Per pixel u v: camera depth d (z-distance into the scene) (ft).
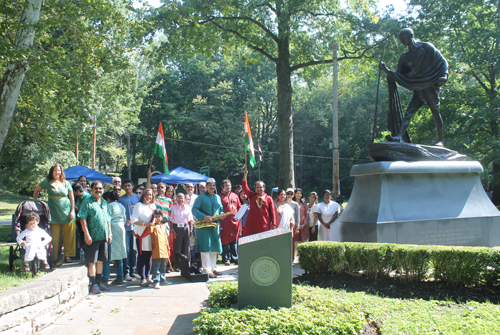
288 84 68.80
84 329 15.84
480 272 19.02
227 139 150.20
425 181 27.27
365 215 26.35
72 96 44.42
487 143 75.10
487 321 14.78
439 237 26.09
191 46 70.44
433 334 13.70
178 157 167.53
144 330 15.70
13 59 31.32
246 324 13.98
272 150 181.47
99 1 42.09
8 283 16.83
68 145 92.22
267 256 16.43
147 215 23.90
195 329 14.26
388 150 27.48
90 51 43.80
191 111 165.37
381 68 30.35
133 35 52.06
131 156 173.06
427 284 19.71
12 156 81.41
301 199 34.06
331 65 80.74
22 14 34.65
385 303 17.40
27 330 14.78
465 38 77.97
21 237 20.02
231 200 31.40
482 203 28.12
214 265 27.22
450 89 82.74
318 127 180.75
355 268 21.52
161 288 22.93
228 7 55.47
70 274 18.70
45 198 83.61
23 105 47.47
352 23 66.33
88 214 21.57
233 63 166.09
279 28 66.03
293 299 17.40
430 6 75.46
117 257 23.81
